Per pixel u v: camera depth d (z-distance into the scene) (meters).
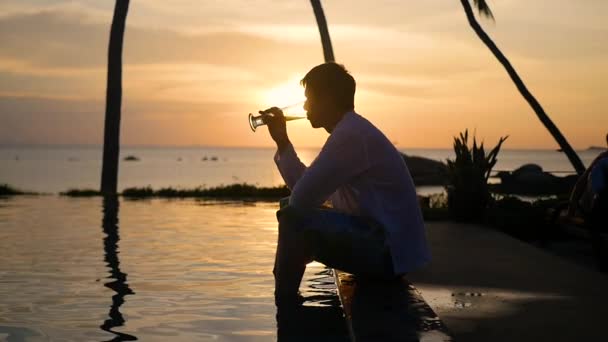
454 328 3.16
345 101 4.11
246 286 4.83
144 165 135.38
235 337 3.43
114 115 17.97
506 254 5.51
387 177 4.02
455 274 4.58
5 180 56.69
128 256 6.29
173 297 4.46
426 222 8.32
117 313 4.01
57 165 134.25
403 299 3.73
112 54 18.03
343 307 3.71
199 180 54.81
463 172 8.41
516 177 21.06
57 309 4.13
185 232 8.25
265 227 8.80
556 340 2.95
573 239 7.96
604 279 4.39
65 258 6.18
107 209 11.66
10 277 5.21
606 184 5.71
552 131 15.35
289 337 3.39
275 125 4.45
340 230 3.91
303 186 3.91
